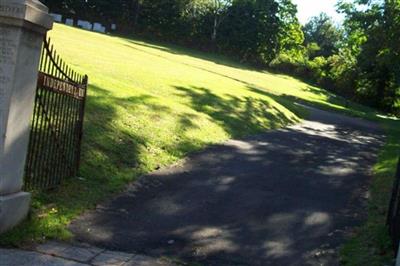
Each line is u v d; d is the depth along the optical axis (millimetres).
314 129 21188
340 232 8141
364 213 9219
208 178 10414
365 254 7012
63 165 8148
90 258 6031
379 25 33406
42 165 7566
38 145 7328
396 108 49500
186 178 10141
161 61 29688
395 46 32250
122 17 69188
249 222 8203
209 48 73688
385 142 20875
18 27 6008
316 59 70500
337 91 57031
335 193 10570
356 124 26812
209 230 7664
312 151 15359
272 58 73438
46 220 6773
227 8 74000
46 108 7531
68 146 8383
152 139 11781
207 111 16734
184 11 71500
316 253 7223
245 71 50906
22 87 6277
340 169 13133
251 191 9914
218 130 14883
